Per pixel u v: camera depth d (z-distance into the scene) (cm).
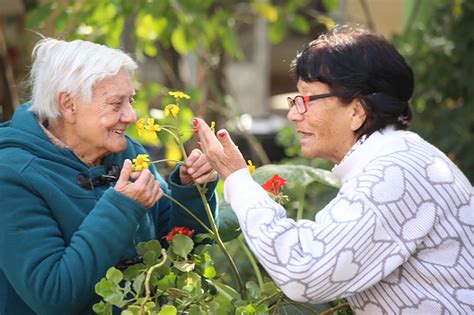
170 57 630
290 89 1275
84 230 261
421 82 623
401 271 249
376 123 262
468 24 618
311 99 263
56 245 262
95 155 283
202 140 266
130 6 533
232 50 603
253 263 343
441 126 610
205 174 285
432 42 623
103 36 523
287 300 290
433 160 255
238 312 271
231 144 263
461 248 250
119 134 277
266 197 257
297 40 1253
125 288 258
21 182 263
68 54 271
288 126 617
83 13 529
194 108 598
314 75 262
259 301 281
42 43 280
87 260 257
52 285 255
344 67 259
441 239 248
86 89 268
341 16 840
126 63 276
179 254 274
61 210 268
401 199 245
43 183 265
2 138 273
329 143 267
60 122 279
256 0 649
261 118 1164
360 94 261
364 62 259
